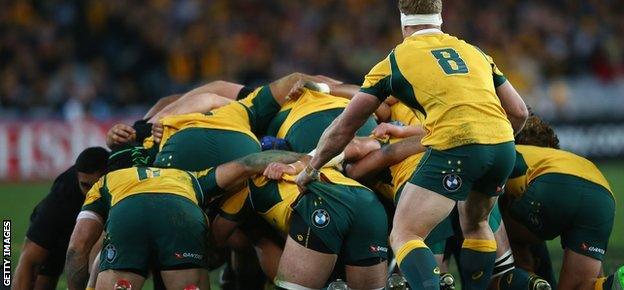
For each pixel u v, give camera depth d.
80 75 56.84
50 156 52.19
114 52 58.59
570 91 63.34
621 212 37.31
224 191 18.94
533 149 20.05
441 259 18.80
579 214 19.09
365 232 17.86
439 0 17.86
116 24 59.47
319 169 17.77
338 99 21.20
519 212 19.64
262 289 21.56
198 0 62.97
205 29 61.50
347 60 62.78
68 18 59.03
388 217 19.91
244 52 61.16
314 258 17.73
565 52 67.06
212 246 19.27
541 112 62.44
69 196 20.91
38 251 20.92
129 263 17.48
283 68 60.94
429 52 17.27
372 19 65.94
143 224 17.56
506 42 66.12
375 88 17.30
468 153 16.58
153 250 17.70
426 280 16.17
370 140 19.34
